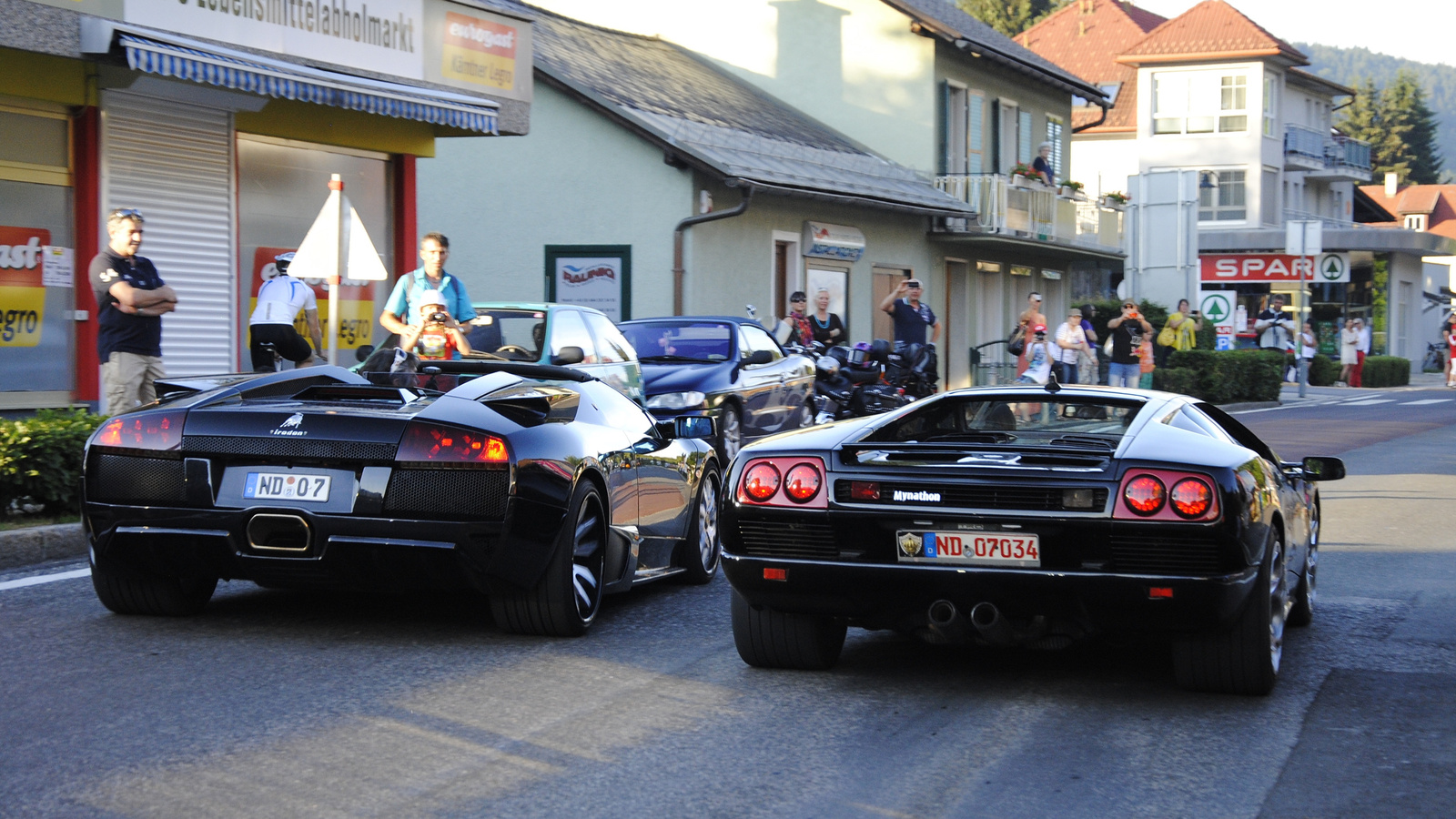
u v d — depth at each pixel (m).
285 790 4.39
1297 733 5.23
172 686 5.64
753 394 15.49
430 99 14.67
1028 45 64.81
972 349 32.44
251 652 6.26
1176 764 4.83
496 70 16.78
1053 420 6.23
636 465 7.42
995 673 6.17
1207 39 55.06
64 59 12.63
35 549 8.41
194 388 6.87
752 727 5.25
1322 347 55.47
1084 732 5.23
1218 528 5.15
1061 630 5.45
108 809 4.18
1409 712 5.56
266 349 11.55
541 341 11.59
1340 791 4.56
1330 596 8.28
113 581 6.73
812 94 31.52
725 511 5.79
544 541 6.35
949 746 5.03
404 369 7.77
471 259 23.34
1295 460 17.09
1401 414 27.30
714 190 22.48
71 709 5.28
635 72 26.12
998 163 33.91
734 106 27.66
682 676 6.06
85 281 13.04
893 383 18.84
